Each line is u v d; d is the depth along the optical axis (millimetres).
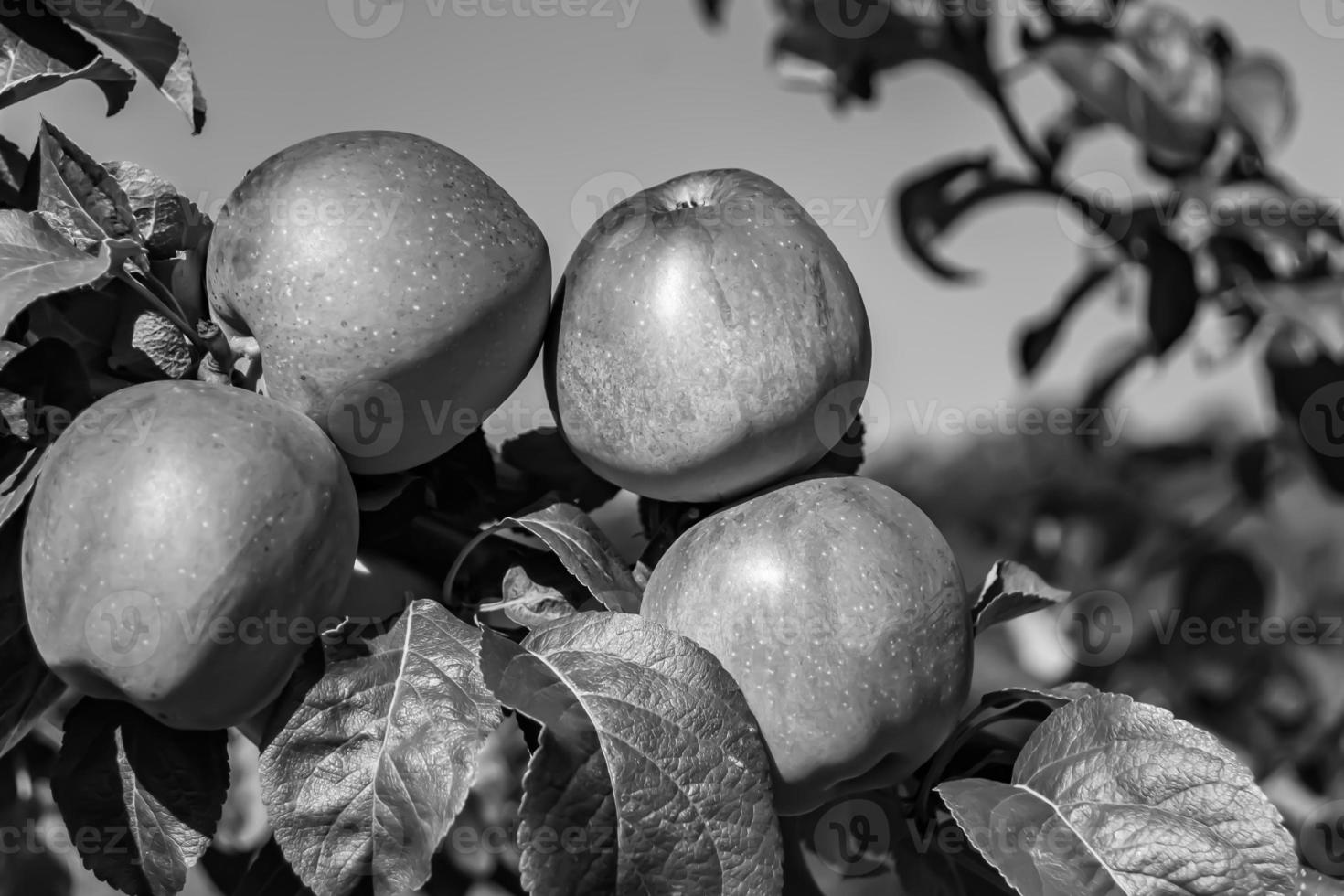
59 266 557
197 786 564
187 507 544
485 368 584
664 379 585
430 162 584
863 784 590
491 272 578
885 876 618
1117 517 988
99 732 564
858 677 569
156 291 583
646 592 589
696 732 552
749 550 576
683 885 538
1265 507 957
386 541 602
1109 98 866
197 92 622
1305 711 885
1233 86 881
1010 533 1061
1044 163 933
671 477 594
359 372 572
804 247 598
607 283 591
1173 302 891
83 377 573
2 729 579
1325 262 885
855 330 599
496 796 710
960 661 584
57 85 609
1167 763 568
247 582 547
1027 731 680
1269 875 555
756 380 584
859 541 576
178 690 549
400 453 585
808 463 601
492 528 587
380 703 552
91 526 544
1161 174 896
